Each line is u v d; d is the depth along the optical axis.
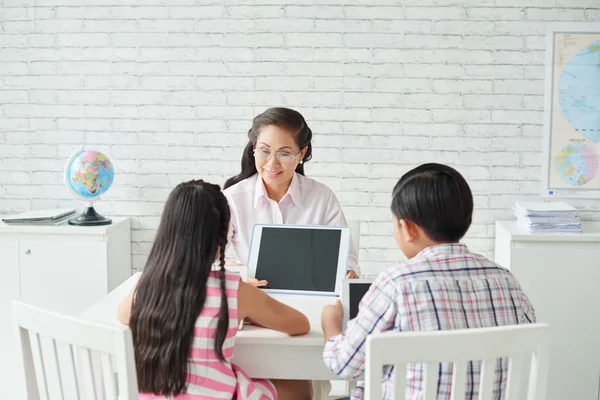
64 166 3.44
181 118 3.40
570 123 3.32
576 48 3.28
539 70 3.30
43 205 3.48
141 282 1.63
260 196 2.50
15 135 3.44
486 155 3.36
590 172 3.34
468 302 1.44
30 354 1.58
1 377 3.20
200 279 1.60
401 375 1.33
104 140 3.43
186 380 1.60
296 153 2.36
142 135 3.42
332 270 2.10
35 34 3.38
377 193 3.40
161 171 3.43
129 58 3.38
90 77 3.39
